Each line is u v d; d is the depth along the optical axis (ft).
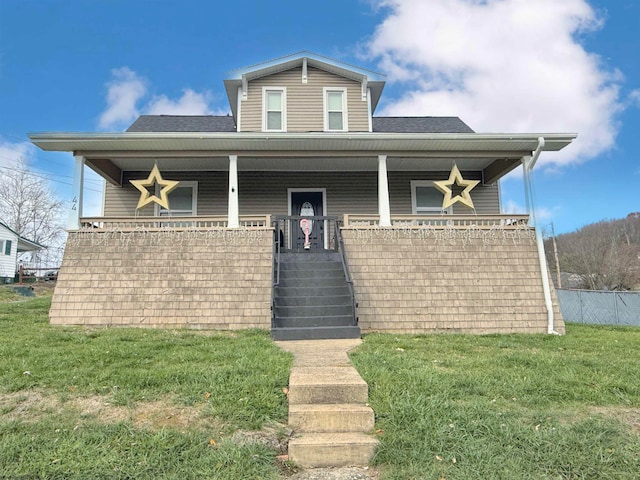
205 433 10.27
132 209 37.42
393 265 27.81
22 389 12.53
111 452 9.27
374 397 12.11
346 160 35.24
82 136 27.94
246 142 29.35
